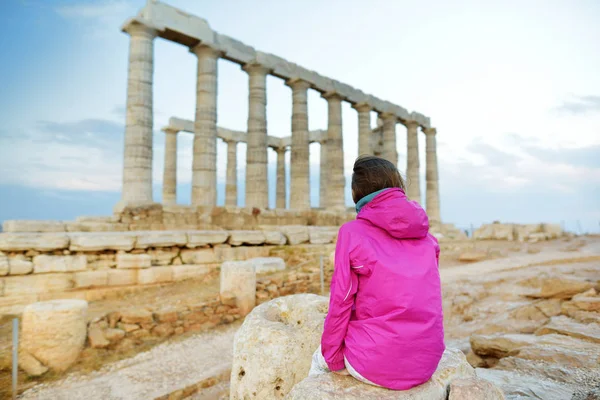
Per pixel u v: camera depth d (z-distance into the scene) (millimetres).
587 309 6312
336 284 2057
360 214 2211
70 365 6965
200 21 19719
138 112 17109
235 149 36281
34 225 12633
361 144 29453
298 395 2090
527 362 4250
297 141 24984
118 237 11789
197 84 20359
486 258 17562
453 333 7535
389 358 1922
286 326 3404
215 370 6699
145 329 8297
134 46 17438
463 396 2078
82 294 10742
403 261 2006
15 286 9883
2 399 5879
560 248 21297
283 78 25016
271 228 18906
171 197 29750
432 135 36656
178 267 12891
